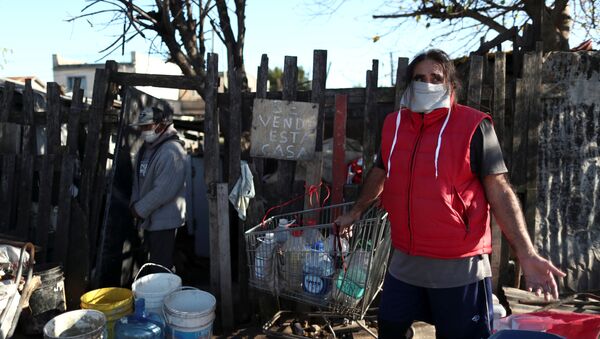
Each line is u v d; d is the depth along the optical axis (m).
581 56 4.08
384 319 2.55
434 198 2.25
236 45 6.16
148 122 4.31
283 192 4.31
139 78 4.54
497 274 4.20
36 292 3.89
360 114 4.27
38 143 5.01
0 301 3.22
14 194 4.68
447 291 2.33
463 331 2.37
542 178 4.18
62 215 4.51
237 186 4.14
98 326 3.25
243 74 6.27
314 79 4.20
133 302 3.70
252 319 4.32
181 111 16.75
